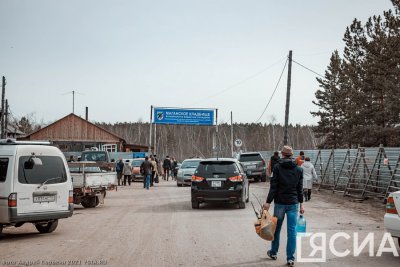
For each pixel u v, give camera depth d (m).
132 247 9.50
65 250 9.26
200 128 139.62
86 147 56.50
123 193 24.70
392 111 34.19
